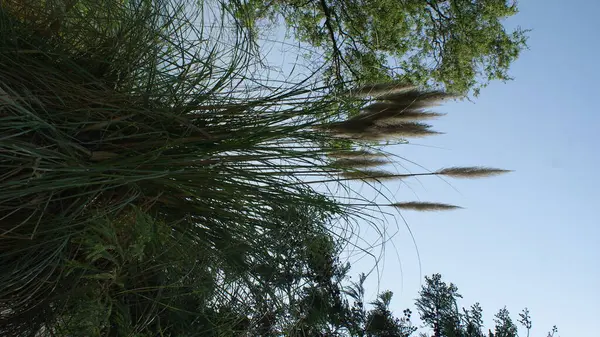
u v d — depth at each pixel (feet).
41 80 8.30
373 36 37.27
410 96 11.09
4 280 7.32
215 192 9.79
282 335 10.41
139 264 8.72
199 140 9.59
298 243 10.53
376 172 11.73
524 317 16.44
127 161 8.50
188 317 9.74
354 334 11.73
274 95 10.79
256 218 10.44
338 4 35.45
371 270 11.80
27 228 7.95
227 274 10.12
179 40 10.37
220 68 10.48
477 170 12.01
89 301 7.70
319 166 10.87
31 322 8.16
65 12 9.01
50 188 7.29
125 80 9.75
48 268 8.16
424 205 11.85
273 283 10.28
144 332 9.34
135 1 9.52
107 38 9.62
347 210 11.37
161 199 9.77
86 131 9.00
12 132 7.82
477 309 16.10
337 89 11.37
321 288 10.93
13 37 8.18
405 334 14.02
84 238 8.15
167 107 9.67
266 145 10.50
